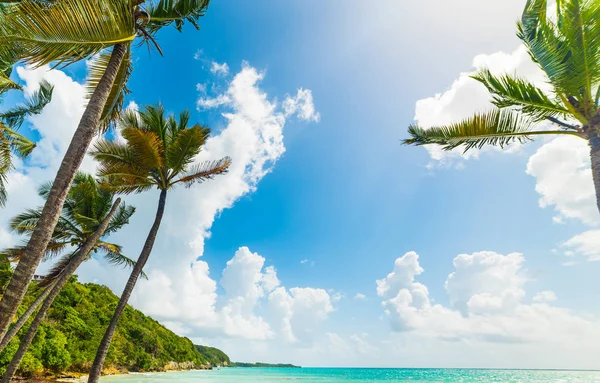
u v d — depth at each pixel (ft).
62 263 50.67
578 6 20.66
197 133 38.73
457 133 26.89
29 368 75.15
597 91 22.27
